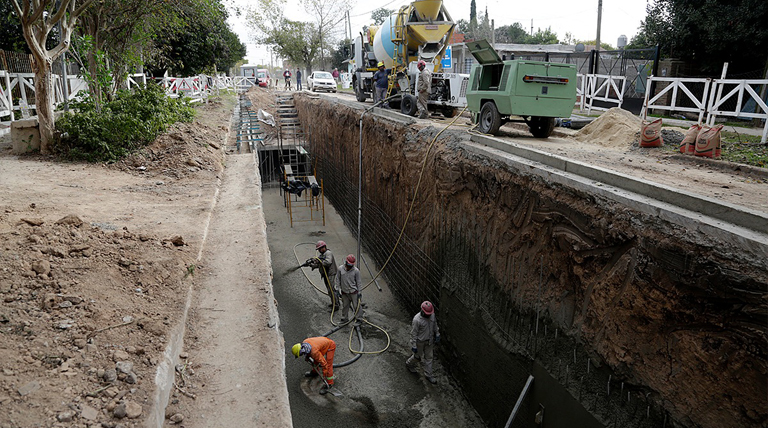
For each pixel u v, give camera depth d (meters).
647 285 4.94
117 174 9.59
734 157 7.54
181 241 6.12
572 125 11.44
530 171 6.95
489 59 9.50
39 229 5.16
